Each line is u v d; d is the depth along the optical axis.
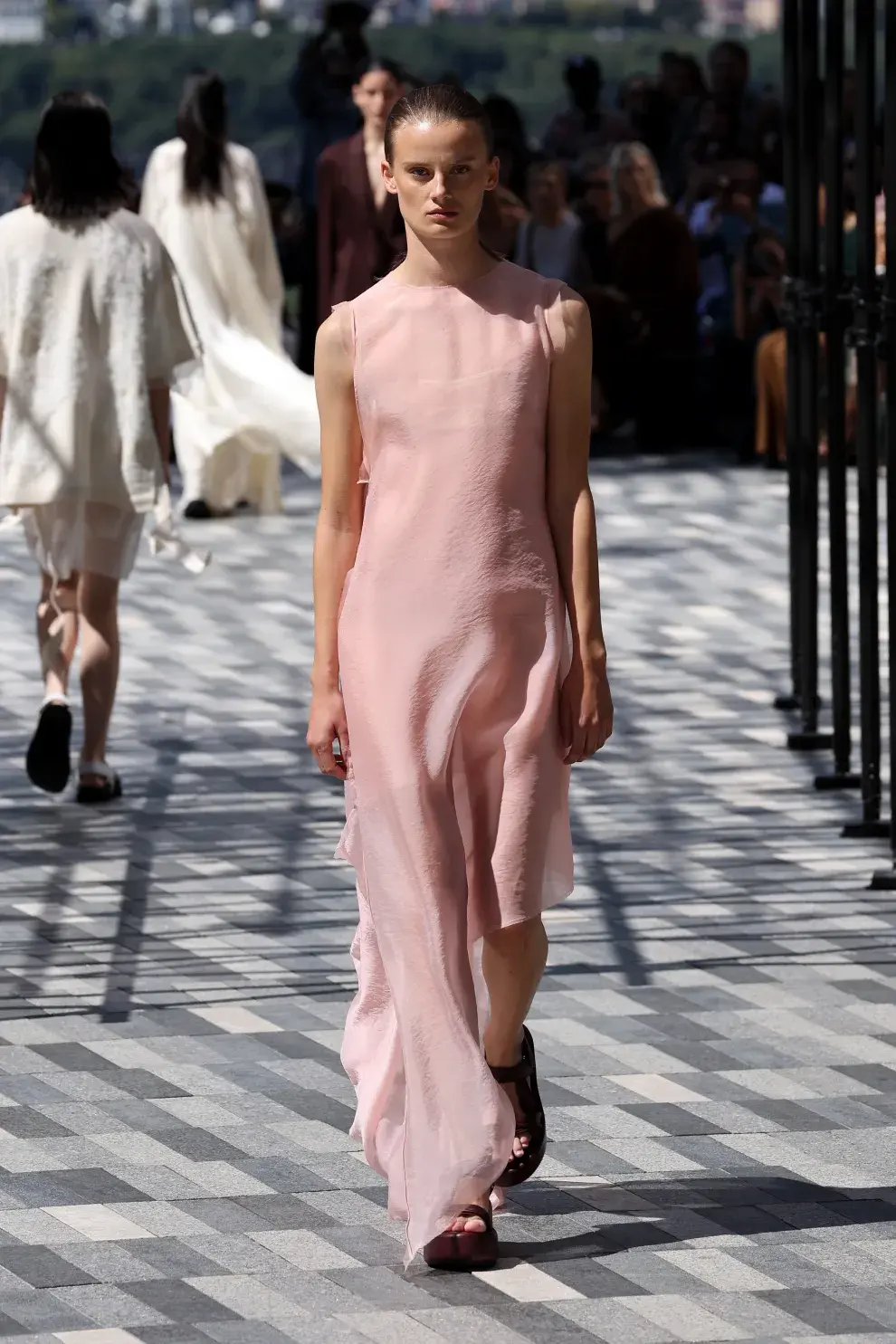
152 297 10.59
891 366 9.40
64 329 10.45
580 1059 7.64
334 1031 7.91
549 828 6.07
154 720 12.30
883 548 16.77
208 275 17.89
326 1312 5.80
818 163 11.46
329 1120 7.12
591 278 22.50
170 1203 6.46
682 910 9.28
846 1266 6.12
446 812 5.97
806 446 11.77
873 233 9.83
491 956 6.20
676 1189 6.62
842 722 11.14
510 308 6.00
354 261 18.02
